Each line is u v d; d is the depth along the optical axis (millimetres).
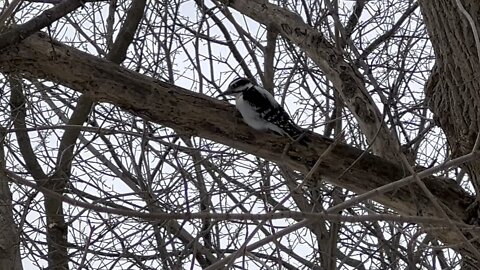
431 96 5152
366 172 4777
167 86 4684
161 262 5344
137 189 5887
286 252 5965
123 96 4586
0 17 4051
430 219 3555
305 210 5484
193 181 5738
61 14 4359
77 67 4484
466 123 4777
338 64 5250
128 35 5977
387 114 4926
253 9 5863
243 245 3449
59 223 5594
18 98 6219
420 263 5359
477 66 4574
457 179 6312
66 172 5691
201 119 4723
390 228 5953
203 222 5656
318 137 4832
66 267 5844
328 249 5828
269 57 6867
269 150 4840
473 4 4547
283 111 5137
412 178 3689
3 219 5184
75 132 5969
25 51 4406
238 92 5582
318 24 6254
